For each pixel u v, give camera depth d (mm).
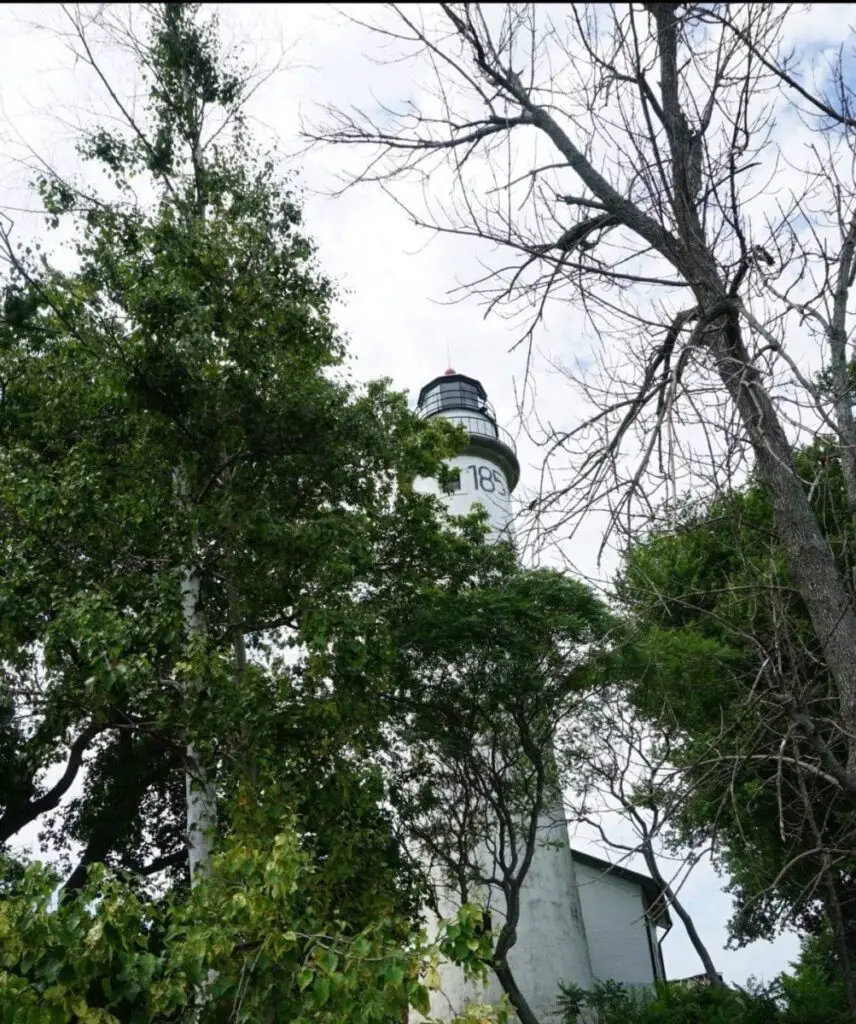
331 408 12516
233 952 7148
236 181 13945
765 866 14859
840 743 7191
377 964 6598
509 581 15281
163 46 14008
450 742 14883
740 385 5473
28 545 11320
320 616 11070
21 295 11008
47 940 6309
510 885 14492
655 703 13320
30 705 11180
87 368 12125
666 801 8281
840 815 7652
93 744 16609
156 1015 6727
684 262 6715
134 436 12445
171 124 14109
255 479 12422
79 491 11375
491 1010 6547
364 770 11461
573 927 19766
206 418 11812
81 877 15391
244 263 12844
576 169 7395
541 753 14969
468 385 27500
